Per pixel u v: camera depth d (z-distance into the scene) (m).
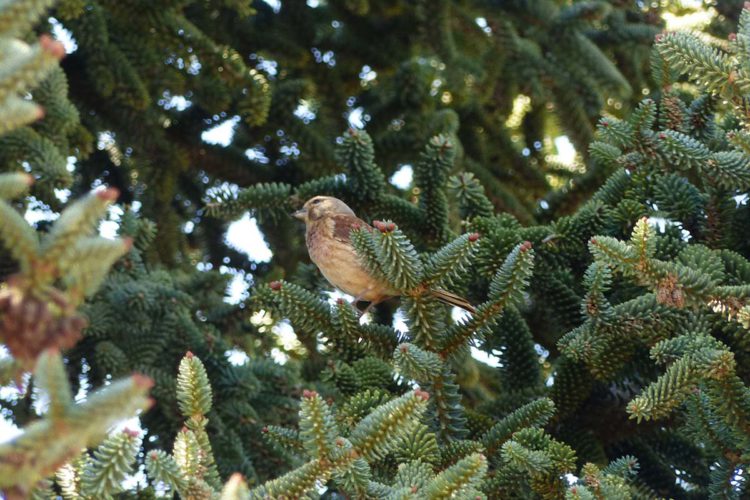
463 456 7.63
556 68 14.97
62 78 10.65
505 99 15.60
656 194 9.73
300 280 11.93
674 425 9.69
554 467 7.34
